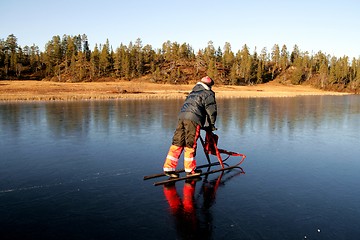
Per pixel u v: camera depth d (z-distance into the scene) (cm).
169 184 485
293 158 667
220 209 385
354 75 11562
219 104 2745
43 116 1502
